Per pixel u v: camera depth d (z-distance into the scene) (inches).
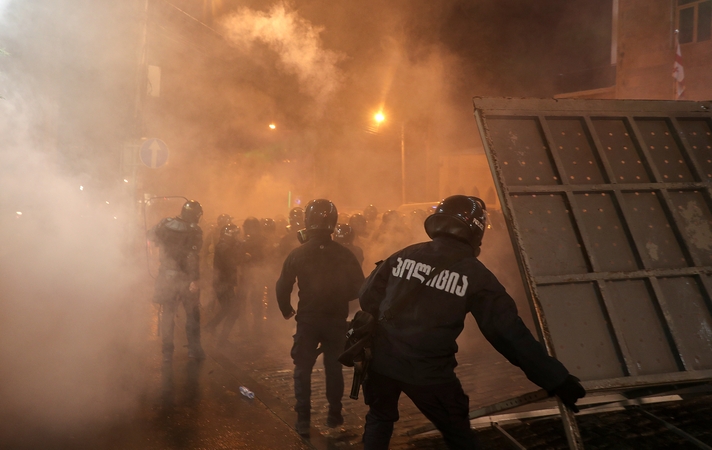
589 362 123.6
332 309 155.6
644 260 134.6
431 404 99.3
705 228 143.0
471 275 98.7
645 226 139.9
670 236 140.4
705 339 131.0
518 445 138.5
